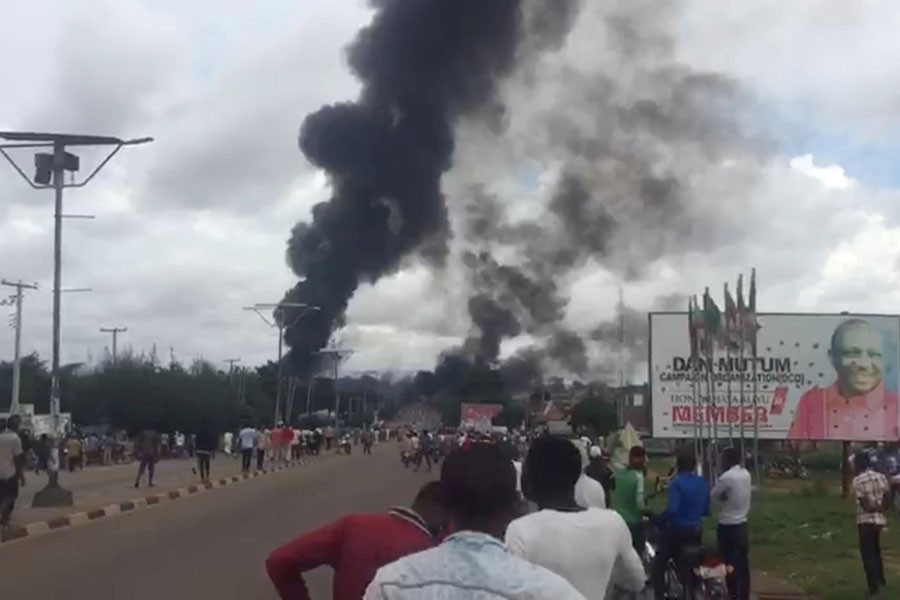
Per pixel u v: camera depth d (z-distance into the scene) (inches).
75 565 657.0
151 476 1412.4
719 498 486.6
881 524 526.9
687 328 1363.2
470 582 122.0
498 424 3161.9
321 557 202.2
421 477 1697.8
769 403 1391.5
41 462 1574.8
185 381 3144.7
